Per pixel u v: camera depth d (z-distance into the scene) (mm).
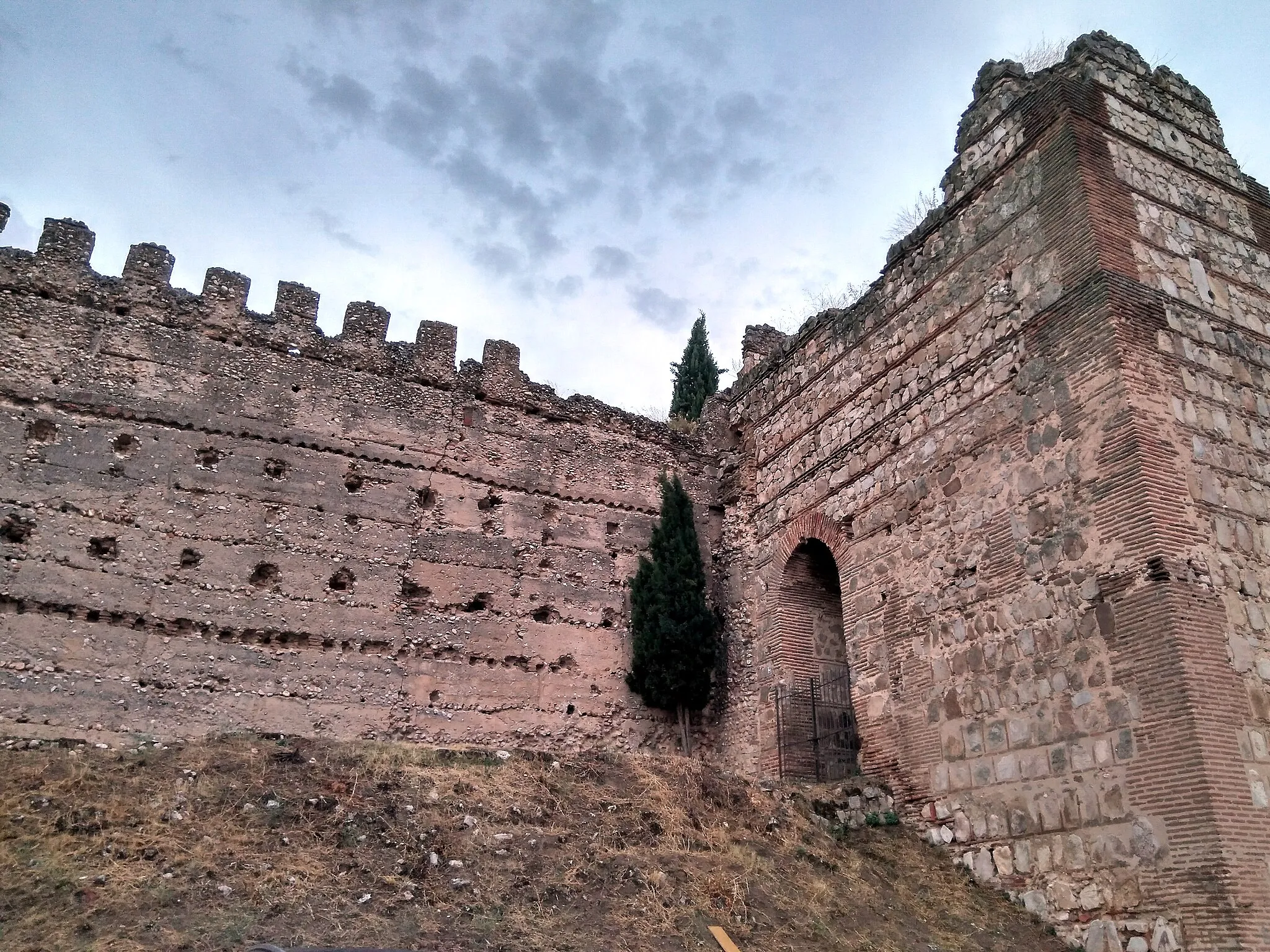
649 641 24703
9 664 18281
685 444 28172
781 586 24344
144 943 10586
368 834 13531
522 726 23062
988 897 15852
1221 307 18016
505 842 13906
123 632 19516
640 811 15711
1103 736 14906
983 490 18312
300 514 22125
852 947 13219
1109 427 16062
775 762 23000
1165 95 19906
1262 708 14492
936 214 21359
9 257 21047
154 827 13055
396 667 22000
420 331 25391
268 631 20906
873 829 18016
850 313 23797
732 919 13156
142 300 22062
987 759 16812
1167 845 13609
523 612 24047
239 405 22297
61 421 20359
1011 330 18578
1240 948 12461
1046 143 18734
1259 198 20047
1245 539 15812
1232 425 16797
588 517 25953
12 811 13047
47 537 19422
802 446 24750
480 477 24703
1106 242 17203
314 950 8250
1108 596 15375
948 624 18375
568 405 26781
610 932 12242
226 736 17109
